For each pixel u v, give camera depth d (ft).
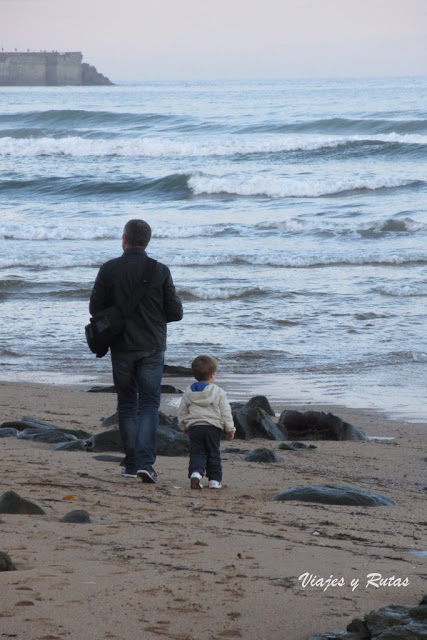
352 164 568.41
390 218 373.81
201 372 83.82
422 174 515.09
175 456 102.42
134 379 83.35
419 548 61.16
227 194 476.95
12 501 66.28
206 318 223.10
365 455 110.11
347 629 41.47
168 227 368.68
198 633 41.60
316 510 73.56
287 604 45.93
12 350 191.42
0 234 354.74
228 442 115.24
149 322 81.41
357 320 221.66
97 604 44.60
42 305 238.48
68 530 60.54
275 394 154.92
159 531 61.82
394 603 47.03
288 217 399.85
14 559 52.31
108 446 101.60
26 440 107.96
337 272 287.28
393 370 174.50
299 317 224.12
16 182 497.87
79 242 344.49
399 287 257.96
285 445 111.04
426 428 130.93
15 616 42.39
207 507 72.49
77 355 188.34
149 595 46.39
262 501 76.89
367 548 60.03
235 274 282.36
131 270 80.94
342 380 166.40
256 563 53.83
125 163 587.68
